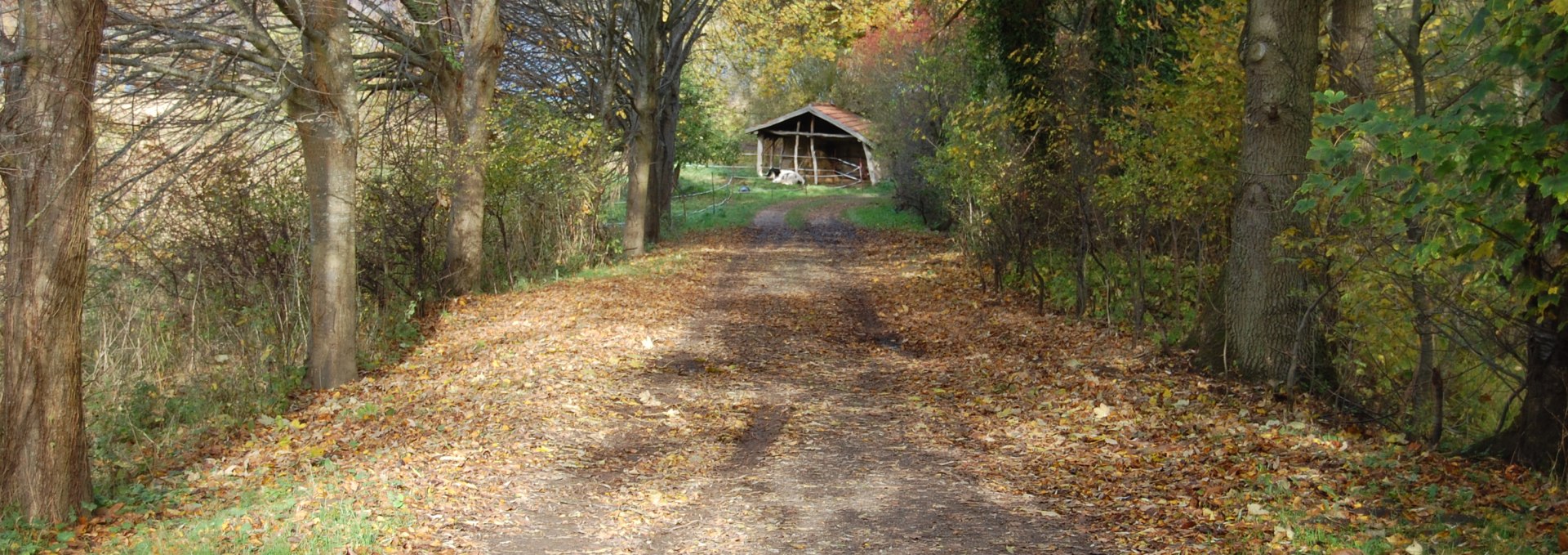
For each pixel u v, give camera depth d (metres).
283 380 12.30
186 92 11.15
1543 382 7.21
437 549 6.10
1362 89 11.52
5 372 6.82
